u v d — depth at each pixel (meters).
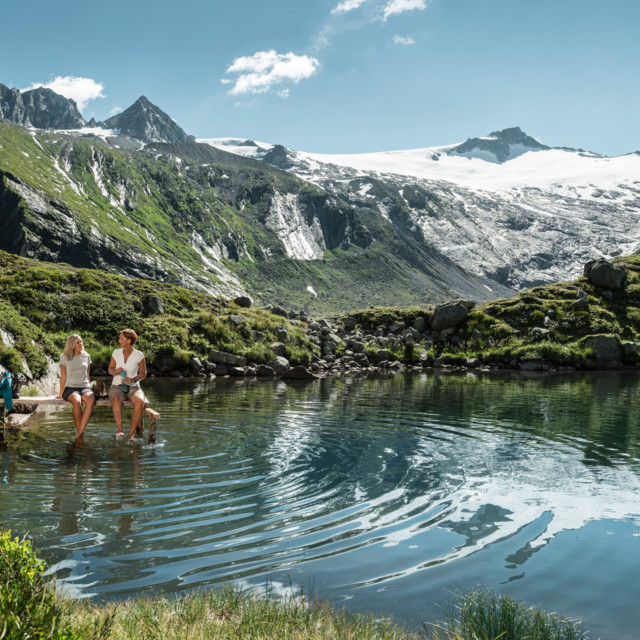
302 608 4.33
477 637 3.91
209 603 4.35
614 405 18.44
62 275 34.16
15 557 3.60
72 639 3.19
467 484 8.41
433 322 43.72
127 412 15.35
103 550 5.67
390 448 11.07
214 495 7.69
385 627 4.09
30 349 18.83
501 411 16.84
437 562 5.48
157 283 38.84
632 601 4.71
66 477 8.48
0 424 11.55
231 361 31.81
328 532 6.30
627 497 7.76
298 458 10.07
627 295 46.25
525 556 5.65
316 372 34.00
